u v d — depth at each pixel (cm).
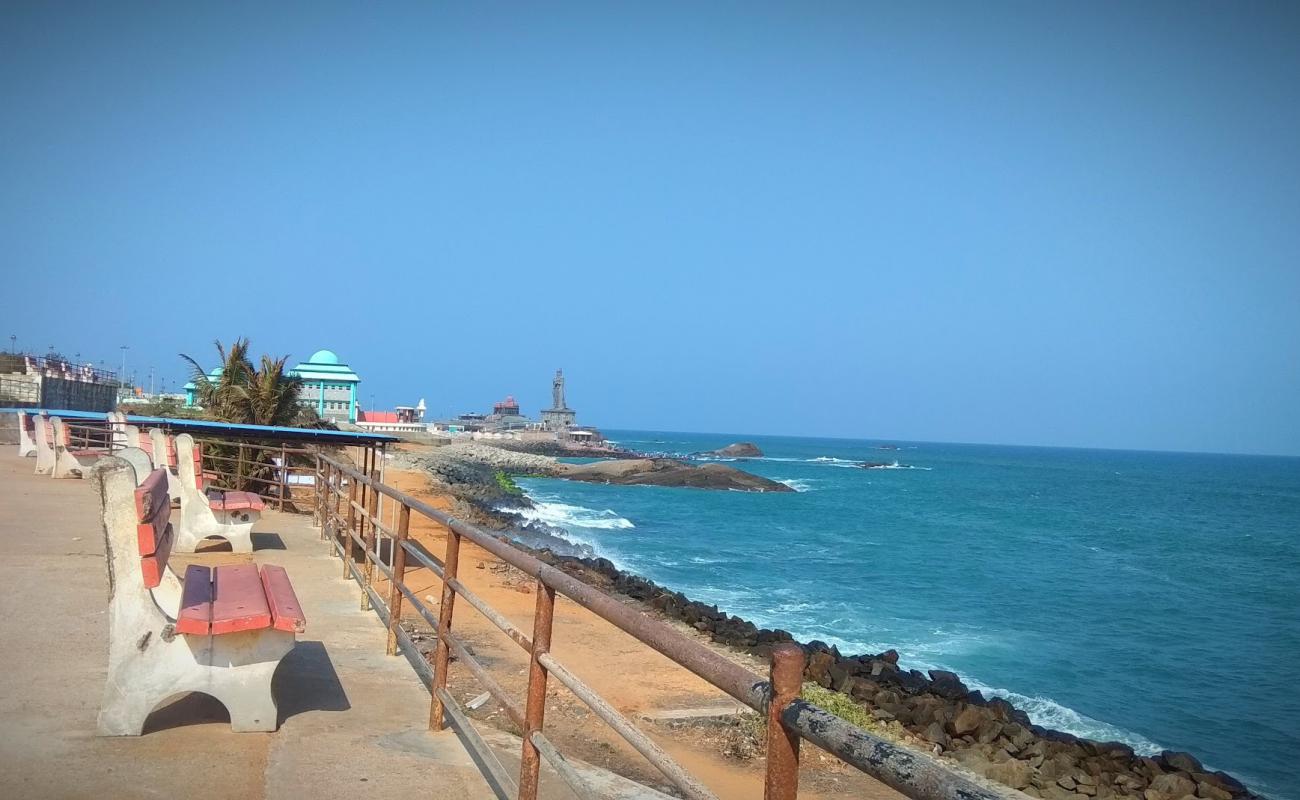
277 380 2277
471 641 909
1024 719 1355
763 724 793
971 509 6281
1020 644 2053
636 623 259
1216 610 2733
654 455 13125
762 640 1582
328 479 1177
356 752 451
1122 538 4825
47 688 503
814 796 683
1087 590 2975
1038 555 3853
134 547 445
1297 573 3653
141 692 444
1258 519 6600
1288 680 1867
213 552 1027
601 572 2261
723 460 13300
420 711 527
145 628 446
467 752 466
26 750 420
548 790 498
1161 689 1762
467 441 10550
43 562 840
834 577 2862
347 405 8519
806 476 9938
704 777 661
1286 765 1373
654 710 802
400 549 633
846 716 1046
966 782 139
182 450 1018
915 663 1789
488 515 3438
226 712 485
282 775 415
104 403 5138
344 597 830
